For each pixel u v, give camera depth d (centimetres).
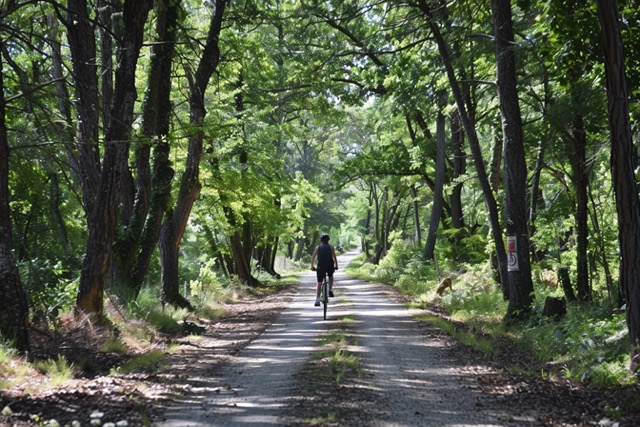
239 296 3225
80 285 1431
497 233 2075
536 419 747
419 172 4119
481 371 1070
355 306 2477
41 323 1319
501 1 1709
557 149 1931
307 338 1527
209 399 859
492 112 2406
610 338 1095
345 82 3712
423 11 1927
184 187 2306
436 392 902
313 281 5297
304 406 798
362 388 911
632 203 964
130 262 1858
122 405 812
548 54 1403
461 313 2027
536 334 1359
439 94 2575
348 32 3291
